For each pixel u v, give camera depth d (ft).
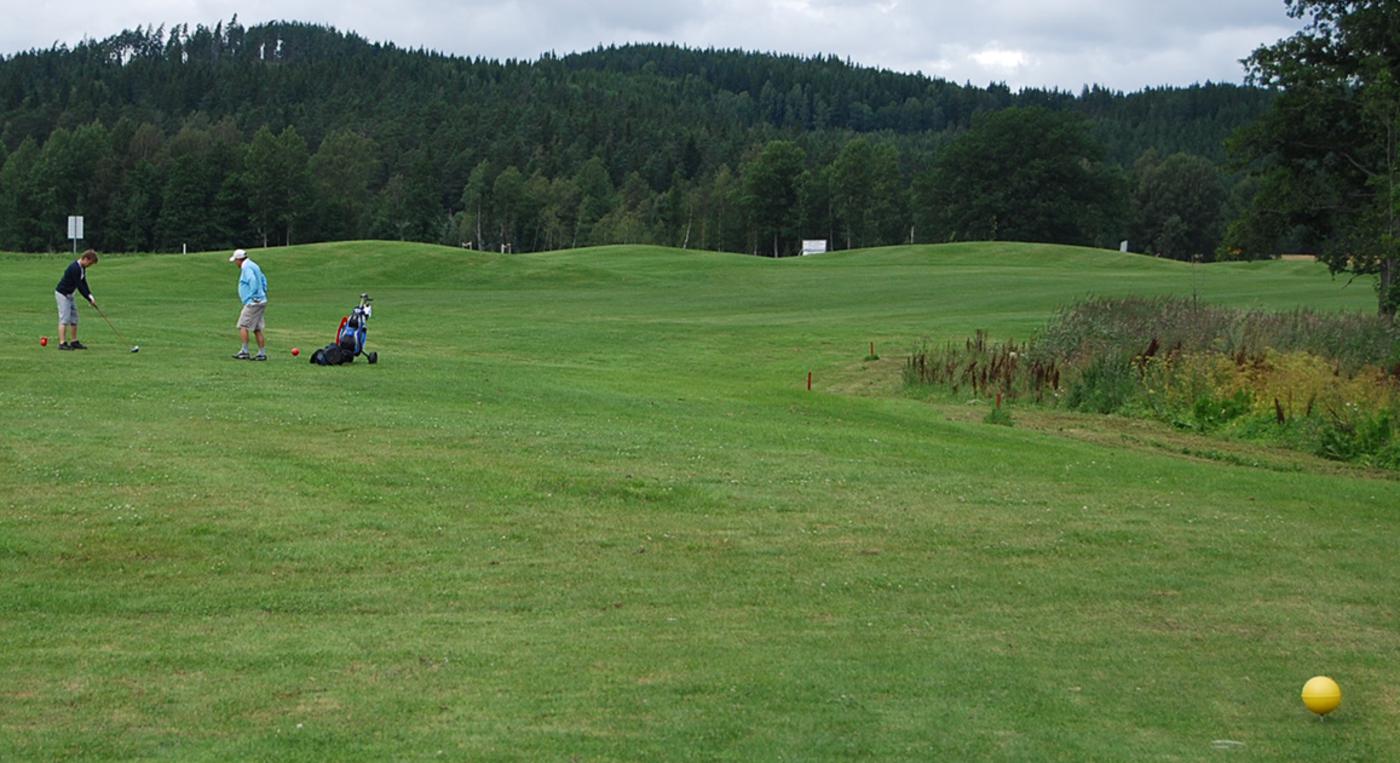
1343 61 134.10
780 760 20.30
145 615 27.20
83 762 19.27
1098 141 390.63
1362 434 62.85
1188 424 69.87
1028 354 87.10
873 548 35.68
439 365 73.41
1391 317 99.40
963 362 89.81
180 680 23.22
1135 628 29.30
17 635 25.50
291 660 24.53
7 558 30.14
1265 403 69.62
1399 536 41.04
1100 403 75.66
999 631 28.58
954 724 22.35
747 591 30.89
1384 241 111.75
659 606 29.35
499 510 37.01
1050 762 20.76
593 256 242.37
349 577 30.35
